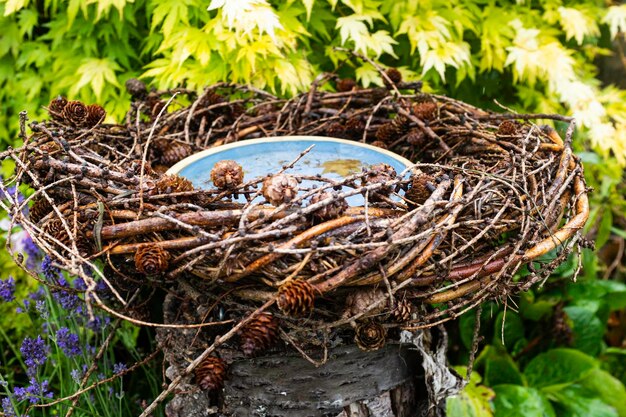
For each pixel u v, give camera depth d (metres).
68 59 1.41
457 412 1.36
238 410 0.94
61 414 1.11
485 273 0.85
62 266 0.80
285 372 0.91
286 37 1.26
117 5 1.24
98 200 0.84
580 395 1.52
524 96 1.61
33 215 0.90
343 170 0.95
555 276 1.65
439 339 1.05
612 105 1.73
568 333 1.60
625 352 1.74
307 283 0.79
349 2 1.29
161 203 0.85
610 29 1.80
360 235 0.82
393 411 0.98
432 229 0.81
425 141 1.10
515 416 1.41
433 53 1.33
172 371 1.01
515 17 1.55
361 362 0.93
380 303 0.82
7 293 1.15
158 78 1.35
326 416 0.93
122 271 0.92
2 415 1.07
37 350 1.10
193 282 0.88
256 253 0.81
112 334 1.00
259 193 0.85
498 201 0.89
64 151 0.91
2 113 1.52
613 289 1.67
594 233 1.91
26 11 1.43
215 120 1.14
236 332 0.84
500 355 1.55
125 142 1.08
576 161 0.96
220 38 1.21
